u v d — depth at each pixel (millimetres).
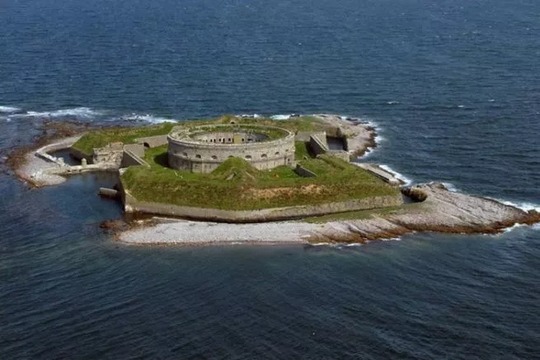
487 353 110250
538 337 114375
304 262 141125
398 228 156125
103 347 111750
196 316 120625
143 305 124438
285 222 161125
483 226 156250
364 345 112000
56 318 120188
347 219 160375
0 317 120562
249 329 116562
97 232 158250
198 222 163750
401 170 197125
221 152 183125
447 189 179750
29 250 148250
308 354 109625
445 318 119875
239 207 165250
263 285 131375
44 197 182500
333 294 127812
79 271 138000
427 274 135500
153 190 173125
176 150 187500
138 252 146750
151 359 108562
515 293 128000
